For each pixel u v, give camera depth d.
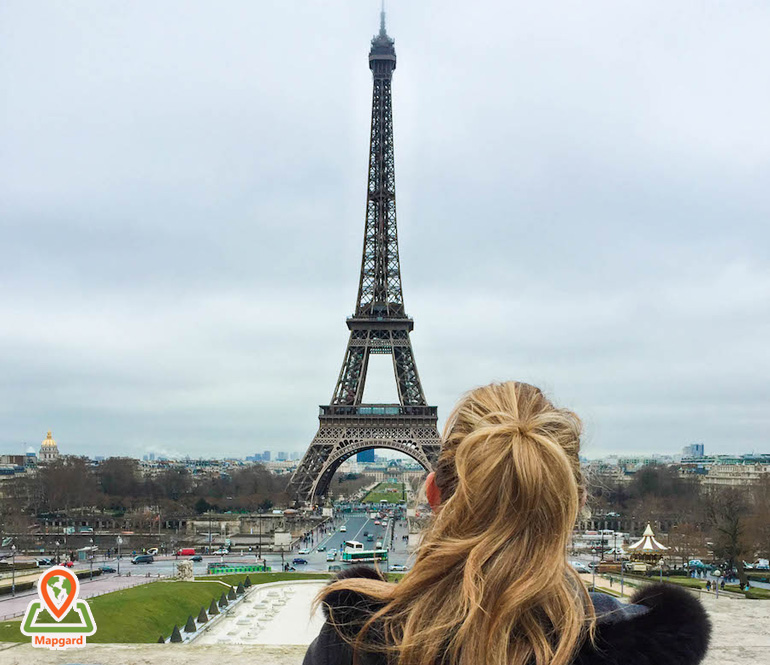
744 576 128.12
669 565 167.12
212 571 167.38
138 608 104.62
